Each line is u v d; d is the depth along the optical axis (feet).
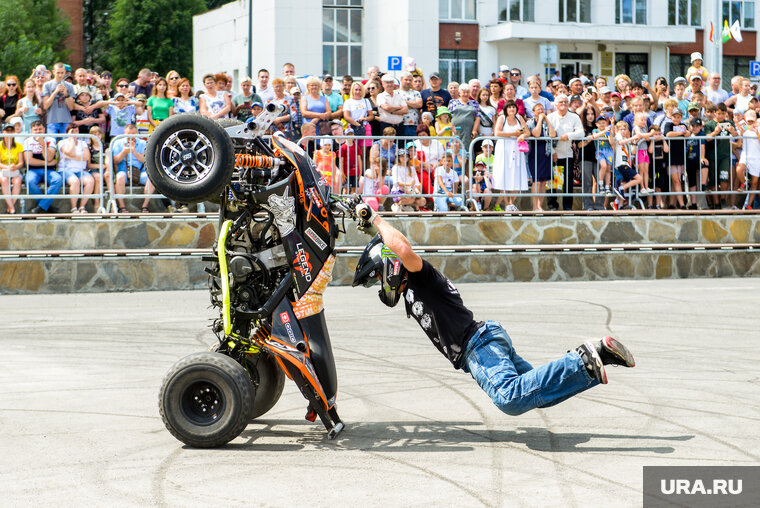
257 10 105.29
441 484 14.38
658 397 20.13
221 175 15.72
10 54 135.85
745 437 16.98
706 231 43.45
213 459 15.79
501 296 35.53
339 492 14.01
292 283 16.66
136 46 171.83
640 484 14.34
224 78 44.91
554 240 42.39
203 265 38.45
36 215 38.91
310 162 17.21
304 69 101.04
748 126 46.96
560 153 43.83
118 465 15.44
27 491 14.12
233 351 16.72
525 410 15.87
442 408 19.33
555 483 14.42
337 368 23.12
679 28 102.78
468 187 42.88
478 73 100.63
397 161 41.70
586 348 15.58
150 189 41.19
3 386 21.24
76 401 19.90
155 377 22.17
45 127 43.01
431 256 39.81
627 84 50.98
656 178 44.93
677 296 35.42
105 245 39.14
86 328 28.73
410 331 28.17
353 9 102.12
